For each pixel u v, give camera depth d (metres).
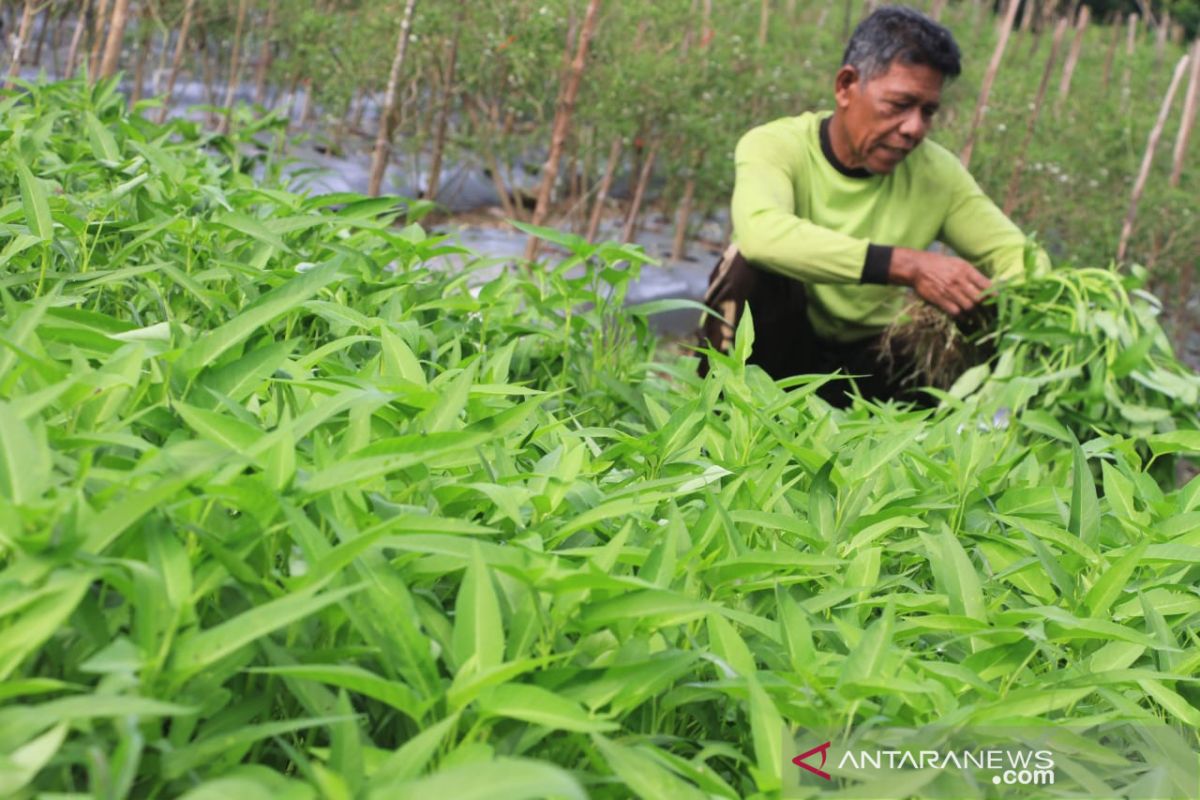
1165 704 1.17
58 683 0.84
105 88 3.18
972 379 3.12
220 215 2.22
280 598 0.96
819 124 4.05
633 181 7.88
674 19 7.50
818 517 1.47
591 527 1.32
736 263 3.95
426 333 1.97
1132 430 2.82
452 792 0.74
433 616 1.06
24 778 0.77
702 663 1.17
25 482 0.96
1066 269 3.23
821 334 4.13
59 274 1.76
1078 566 1.42
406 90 7.38
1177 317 8.24
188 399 1.29
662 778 0.91
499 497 1.20
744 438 1.71
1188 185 8.45
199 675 0.94
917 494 1.63
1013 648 1.20
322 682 0.98
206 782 0.84
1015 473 1.97
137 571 0.90
